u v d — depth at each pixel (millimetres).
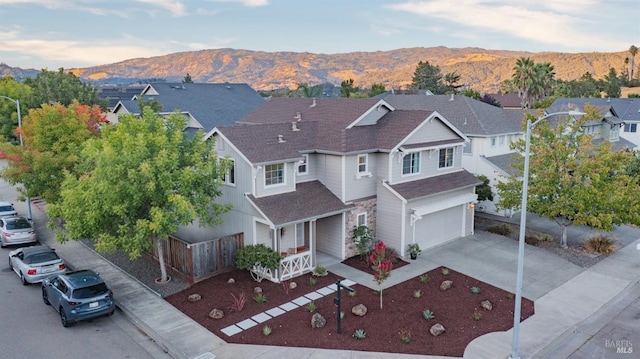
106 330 17031
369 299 19359
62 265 21516
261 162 21562
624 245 27219
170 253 22281
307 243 24625
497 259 24375
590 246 25969
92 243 26922
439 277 21812
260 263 20703
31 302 19328
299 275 21906
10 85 61750
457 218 27750
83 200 19344
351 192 24328
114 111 53000
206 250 21328
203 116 48156
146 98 50656
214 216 23656
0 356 15094
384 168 25031
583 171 24484
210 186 20906
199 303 18953
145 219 19234
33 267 20766
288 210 21797
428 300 19344
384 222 25234
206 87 56500
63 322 17141
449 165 28297
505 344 15984
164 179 19016
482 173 34406
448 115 37781
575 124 25594
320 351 15375
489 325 17312
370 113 27219
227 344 15828
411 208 24469
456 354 15266
